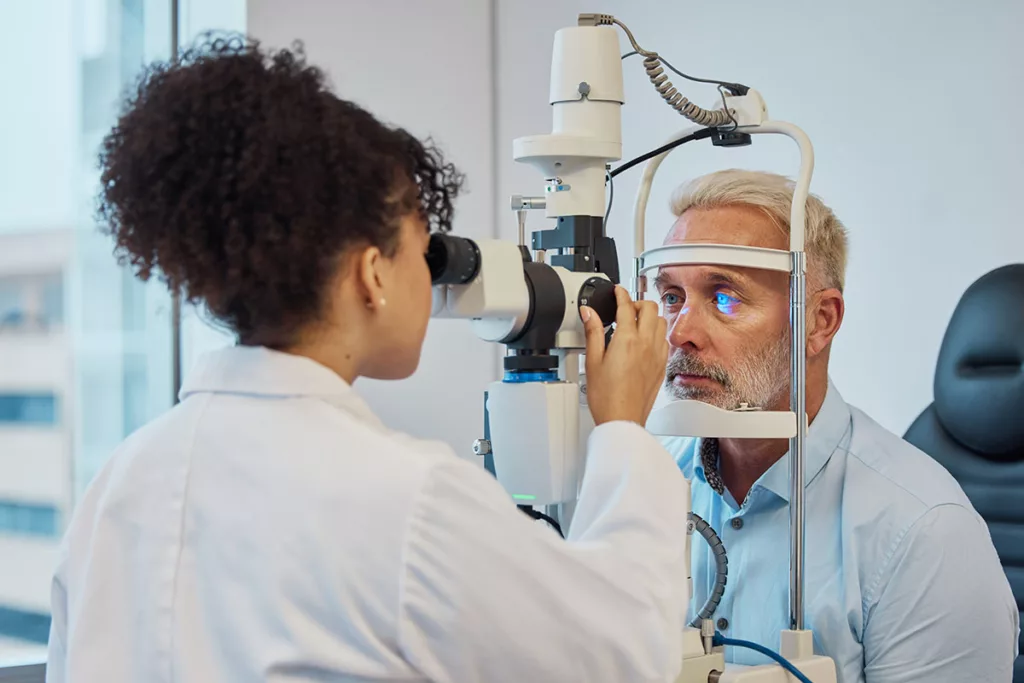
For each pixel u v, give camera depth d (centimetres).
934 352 212
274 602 74
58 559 89
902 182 217
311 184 75
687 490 95
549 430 105
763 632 136
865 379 224
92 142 273
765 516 140
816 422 140
